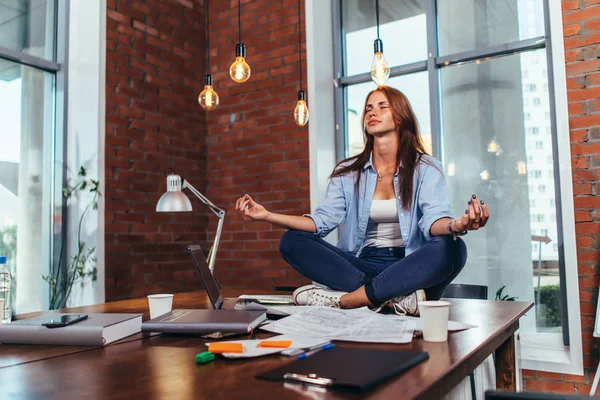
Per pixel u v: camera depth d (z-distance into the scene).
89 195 3.29
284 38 3.85
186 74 4.04
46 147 3.38
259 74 3.96
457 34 3.52
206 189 4.16
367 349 0.89
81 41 3.41
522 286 3.19
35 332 1.05
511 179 3.28
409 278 1.40
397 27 3.76
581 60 2.89
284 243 1.72
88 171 3.33
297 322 1.15
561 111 2.93
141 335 1.15
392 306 1.44
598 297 2.66
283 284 3.74
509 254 3.25
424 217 1.64
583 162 2.85
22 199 3.21
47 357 0.93
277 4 3.90
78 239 3.30
